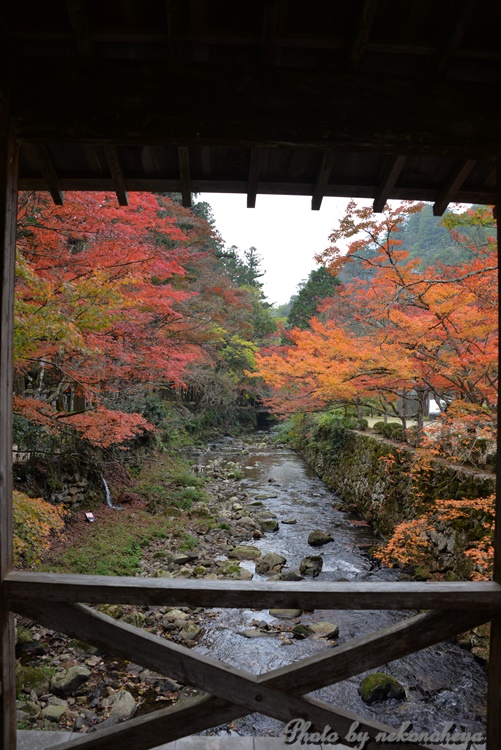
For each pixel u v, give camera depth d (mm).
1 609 1615
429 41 1645
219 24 1612
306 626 4898
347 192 2131
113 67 1647
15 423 6074
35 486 6445
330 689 3990
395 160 1894
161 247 6660
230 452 15844
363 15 1513
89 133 1654
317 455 13297
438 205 2168
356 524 8328
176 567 6258
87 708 3559
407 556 5953
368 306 6445
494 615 1705
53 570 5449
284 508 9398
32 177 2049
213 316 10734
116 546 6430
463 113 1707
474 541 5066
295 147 1711
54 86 1642
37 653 4191
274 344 18859
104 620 1635
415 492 6758
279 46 1683
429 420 9836
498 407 1767
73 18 1532
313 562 6359
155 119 1648
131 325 5734
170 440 13484
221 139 1662
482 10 1592
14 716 1680
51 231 4336
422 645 1681
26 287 3816
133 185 2068
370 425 12398
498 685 1703
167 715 1662
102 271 4312
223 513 8844
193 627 4777
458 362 5121
